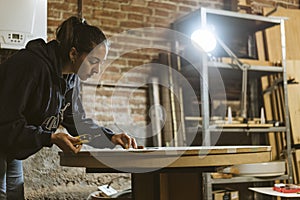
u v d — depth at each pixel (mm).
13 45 3174
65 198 3541
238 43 4473
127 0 4055
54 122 2092
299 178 4078
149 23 4125
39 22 3279
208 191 3518
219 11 3803
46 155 3520
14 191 2141
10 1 3164
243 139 4316
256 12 4555
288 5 4816
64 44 1948
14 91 1785
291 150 4012
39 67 1856
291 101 4211
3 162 1855
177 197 2129
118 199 2588
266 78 4316
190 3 4340
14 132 1737
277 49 4359
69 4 3807
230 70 4074
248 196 4238
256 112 4352
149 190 2141
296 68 4293
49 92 1930
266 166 3629
